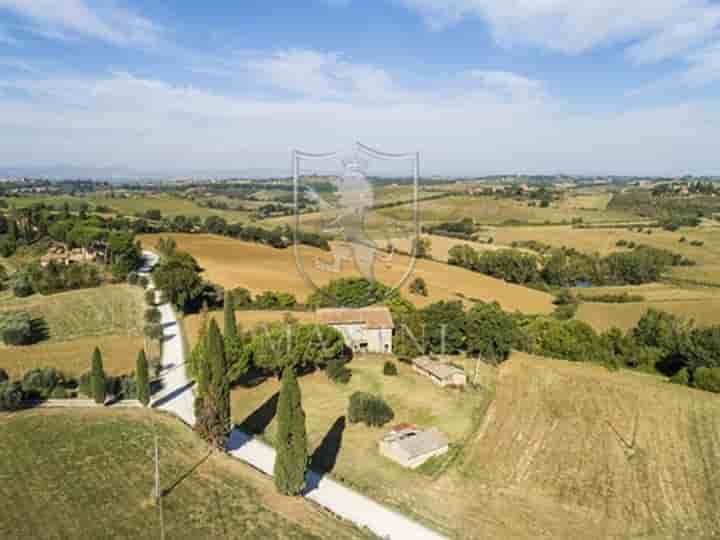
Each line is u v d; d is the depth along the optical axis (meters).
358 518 29.17
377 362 54.25
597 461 36.53
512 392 48.00
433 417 42.34
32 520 28.19
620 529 29.42
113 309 67.06
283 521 28.02
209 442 36.19
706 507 31.48
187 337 58.62
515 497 32.25
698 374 49.47
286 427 29.77
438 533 28.22
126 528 27.44
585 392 47.94
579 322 61.81
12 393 41.53
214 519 28.11
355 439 38.59
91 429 38.44
